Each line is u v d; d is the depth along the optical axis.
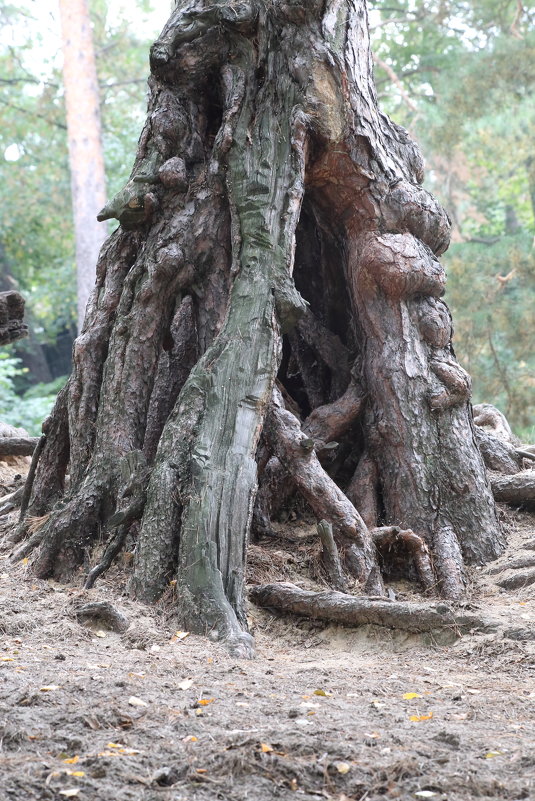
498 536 7.54
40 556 6.83
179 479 6.37
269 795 3.14
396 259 7.67
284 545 7.39
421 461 7.56
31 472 8.09
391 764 3.34
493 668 5.17
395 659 5.51
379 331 7.82
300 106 7.39
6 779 3.14
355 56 7.79
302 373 8.71
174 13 7.94
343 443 8.12
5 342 9.04
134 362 7.34
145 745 3.52
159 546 6.23
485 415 11.08
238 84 7.52
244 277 6.96
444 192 26.78
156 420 7.73
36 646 5.27
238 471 6.29
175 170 7.42
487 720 4.04
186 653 5.27
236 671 4.89
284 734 3.61
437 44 29.19
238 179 7.22
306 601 6.21
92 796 3.06
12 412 24.83
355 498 7.65
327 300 8.62
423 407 7.65
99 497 6.96
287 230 7.09
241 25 7.46
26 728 3.60
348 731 3.72
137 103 32.12
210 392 6.58
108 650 5.30
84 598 6.17
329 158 7.62
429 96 29.53
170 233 7.39
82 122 23.91
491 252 21.44
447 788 3.19
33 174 31.91
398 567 7.21
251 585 6.61
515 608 6.23
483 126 22.17
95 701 4.01
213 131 7.95
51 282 33.59
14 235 32.78
